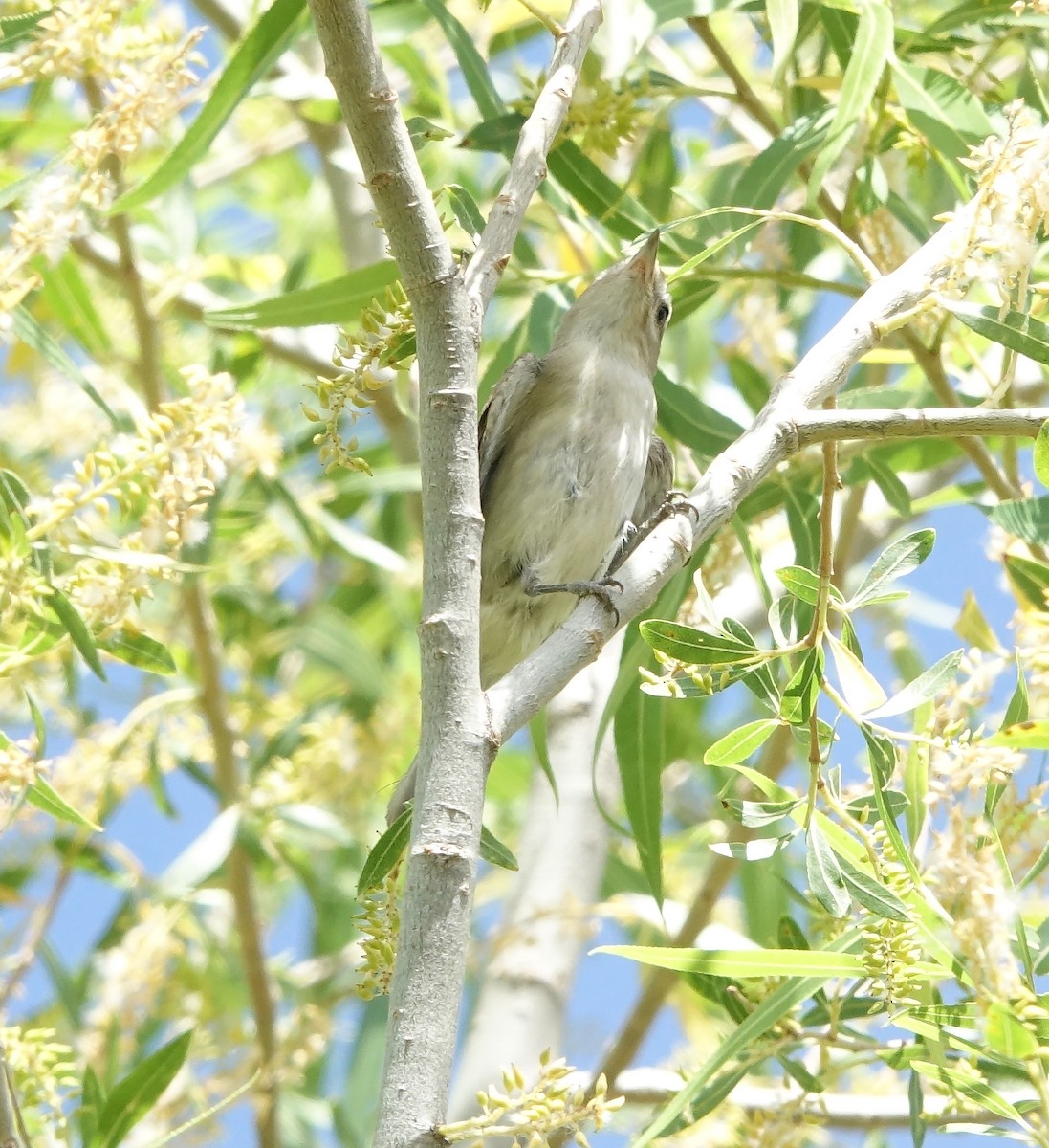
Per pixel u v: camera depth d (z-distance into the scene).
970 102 9.34
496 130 9.84
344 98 5.64
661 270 10.61
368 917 6.22
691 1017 12.38
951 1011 6.77
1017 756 6.18
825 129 9.66
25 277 8.66
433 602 5.64
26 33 7.81
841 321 7.04
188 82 7.57
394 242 5.77
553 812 11.66
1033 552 9.32
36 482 12.45
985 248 6.47
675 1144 9.55
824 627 6.62
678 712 14.15
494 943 11.02
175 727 12.50
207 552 11.16
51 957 10.91
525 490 10.33
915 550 6.69
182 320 14.68
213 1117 10.23
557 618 10.40
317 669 15.06
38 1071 7.88
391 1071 5.05
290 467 14.14
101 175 7.49
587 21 6.82
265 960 11.45
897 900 6.38
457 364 5.76
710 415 10.68
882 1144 10.23
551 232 13.35
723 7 9.07
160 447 7.29
